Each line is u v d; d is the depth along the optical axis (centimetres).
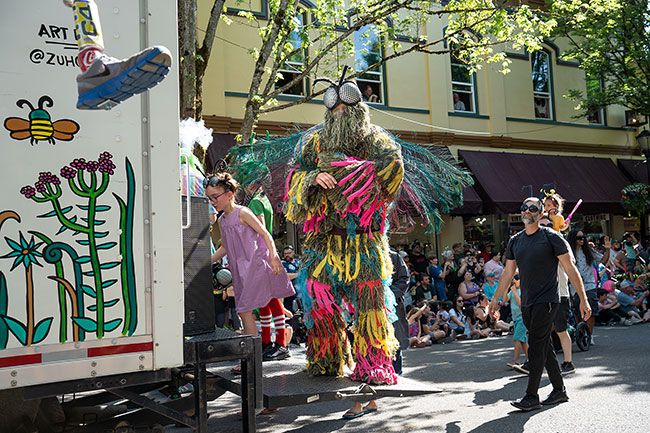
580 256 1027
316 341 507
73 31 306
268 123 1533
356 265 494
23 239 290
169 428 531
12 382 283
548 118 2061
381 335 492
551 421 550
